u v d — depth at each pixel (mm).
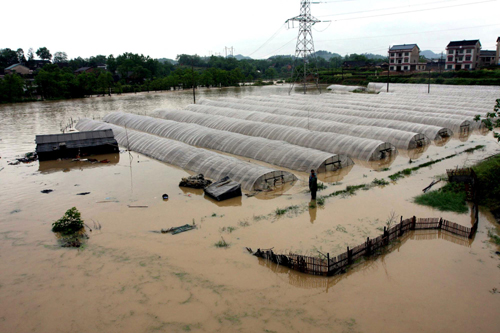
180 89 134750
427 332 12617
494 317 13289
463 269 16328
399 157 36125
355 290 15055
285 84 152500
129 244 19109
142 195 26281
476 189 22812
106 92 116000
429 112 55719
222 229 20531
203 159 32812
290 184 28359
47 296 15117
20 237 20172
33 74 127625
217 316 13617
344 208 23219
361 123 48844
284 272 16422
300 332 12703
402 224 19391
